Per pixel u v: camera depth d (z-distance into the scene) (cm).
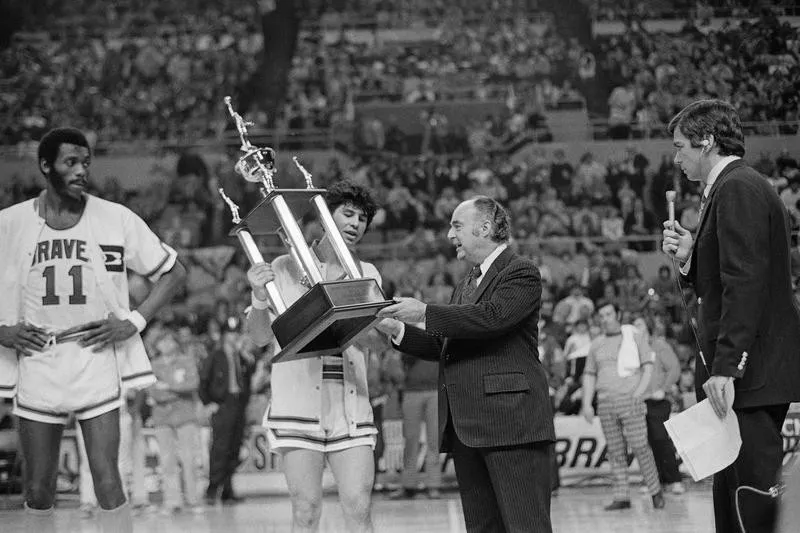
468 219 341
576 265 1437
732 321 286
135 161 1750
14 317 353
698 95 1543
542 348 1082
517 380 325
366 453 345
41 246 353
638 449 745
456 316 318
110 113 1850
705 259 307
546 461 329
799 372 297
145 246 368
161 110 1856
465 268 1455
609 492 927
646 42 1727
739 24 1327
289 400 339
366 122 1747
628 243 1479
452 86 1862
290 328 312
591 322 1059
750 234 289
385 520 727
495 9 1975
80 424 354
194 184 1678
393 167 1661
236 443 946
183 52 1964
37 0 2017
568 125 1738
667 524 636
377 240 1566
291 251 344
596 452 979
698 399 320
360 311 306
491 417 323
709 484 957
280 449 342
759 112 1252
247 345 1070
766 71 1266
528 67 1852
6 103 1862
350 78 1895
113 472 352
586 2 1831
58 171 348
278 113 1850
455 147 1723
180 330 1052
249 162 347
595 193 1543
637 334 754
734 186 296
